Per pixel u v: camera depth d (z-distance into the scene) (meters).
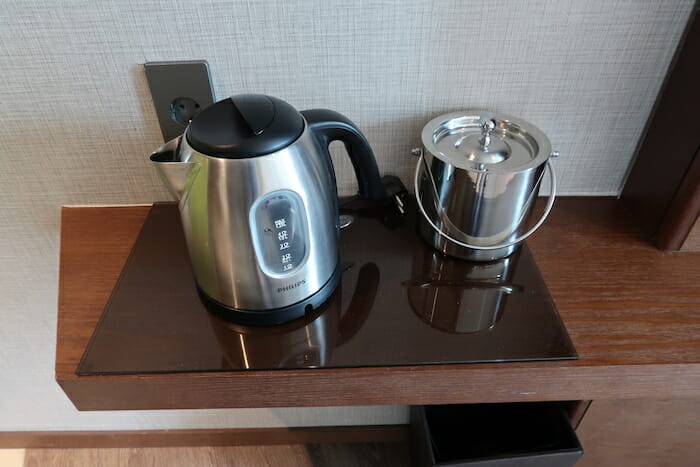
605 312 0.58
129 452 1.20
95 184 0.69
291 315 0.56
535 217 0.71
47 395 1.08
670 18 0.57
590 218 0.70
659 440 0.73
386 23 0.57
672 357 0.53
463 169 0.56
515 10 0.56
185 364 0.53
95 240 0.68
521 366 0.53
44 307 0.86
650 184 0.66
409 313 0.58
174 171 0.46
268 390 0.53
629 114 0.65
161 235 0.67
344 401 0.55
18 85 0.59
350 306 0.59
